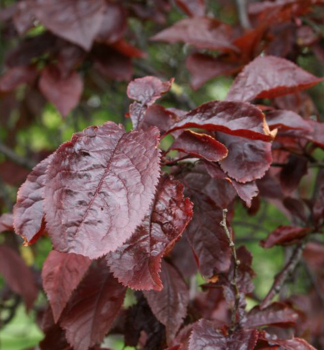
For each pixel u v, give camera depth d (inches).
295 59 22.8
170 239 14.1
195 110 15.4
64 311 16.5
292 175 18.8
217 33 22.0
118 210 13.4
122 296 16.3
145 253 14.0
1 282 38.1
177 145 15.4
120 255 14.0
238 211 29.5
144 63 34.0
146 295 16.4
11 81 25.5
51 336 17.1
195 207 16.3
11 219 15.9
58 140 41.6
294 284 24.9
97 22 23.5
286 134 17.5
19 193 14.0
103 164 13.8
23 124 36.1
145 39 36.3
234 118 15.3
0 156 38.9
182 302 16.6
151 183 13.5
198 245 16.2
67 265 16.1
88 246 13.1
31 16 25.8
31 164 31.4
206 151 15.2
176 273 16.9
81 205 13.4
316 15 26.1
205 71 21.8
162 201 14.6
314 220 18.4
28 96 33.5
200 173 17.1
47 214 13.3
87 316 16.3
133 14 28.5
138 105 15.7
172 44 37.1
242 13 28.0
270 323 16.3
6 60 26.0
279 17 21.9
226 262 16.1
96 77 33.7
